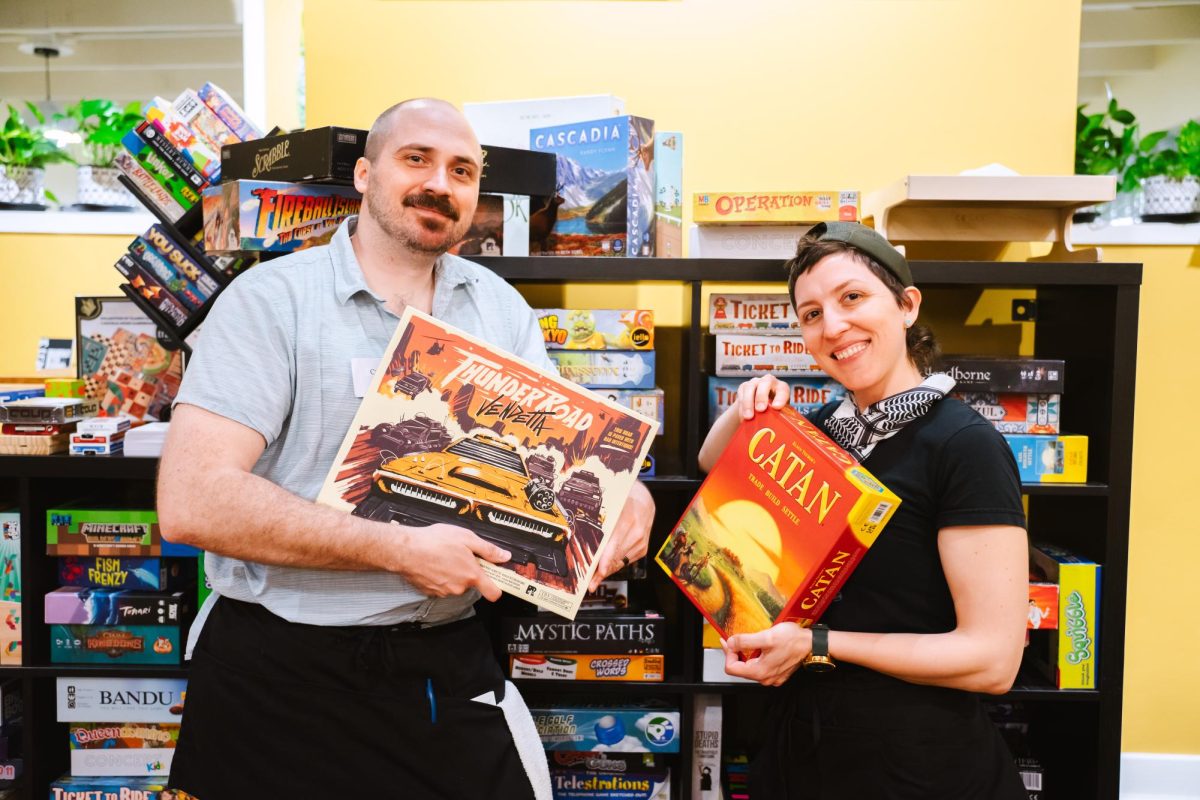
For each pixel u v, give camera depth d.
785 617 1.20
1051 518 1.96
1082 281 1.64
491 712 1.36
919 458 1.22
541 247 1.76
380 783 1.28
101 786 1.78
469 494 1.22
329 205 1.60
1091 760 1.74
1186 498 2.21
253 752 1.27
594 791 1.82
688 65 2.12
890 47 2.10
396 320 1.32
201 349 1.23
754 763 1.43
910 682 1.21
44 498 1.78
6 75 4.06
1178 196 2.15
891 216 1.83
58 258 2.22
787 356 1.75
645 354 1.75
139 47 3.62
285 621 1.26
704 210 1.73
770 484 1.27
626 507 1.37
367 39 2.11
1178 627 2.23
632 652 1.75
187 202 1.76
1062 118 2.10
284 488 1.24
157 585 1.79
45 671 1.74
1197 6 2.90
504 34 2.11
